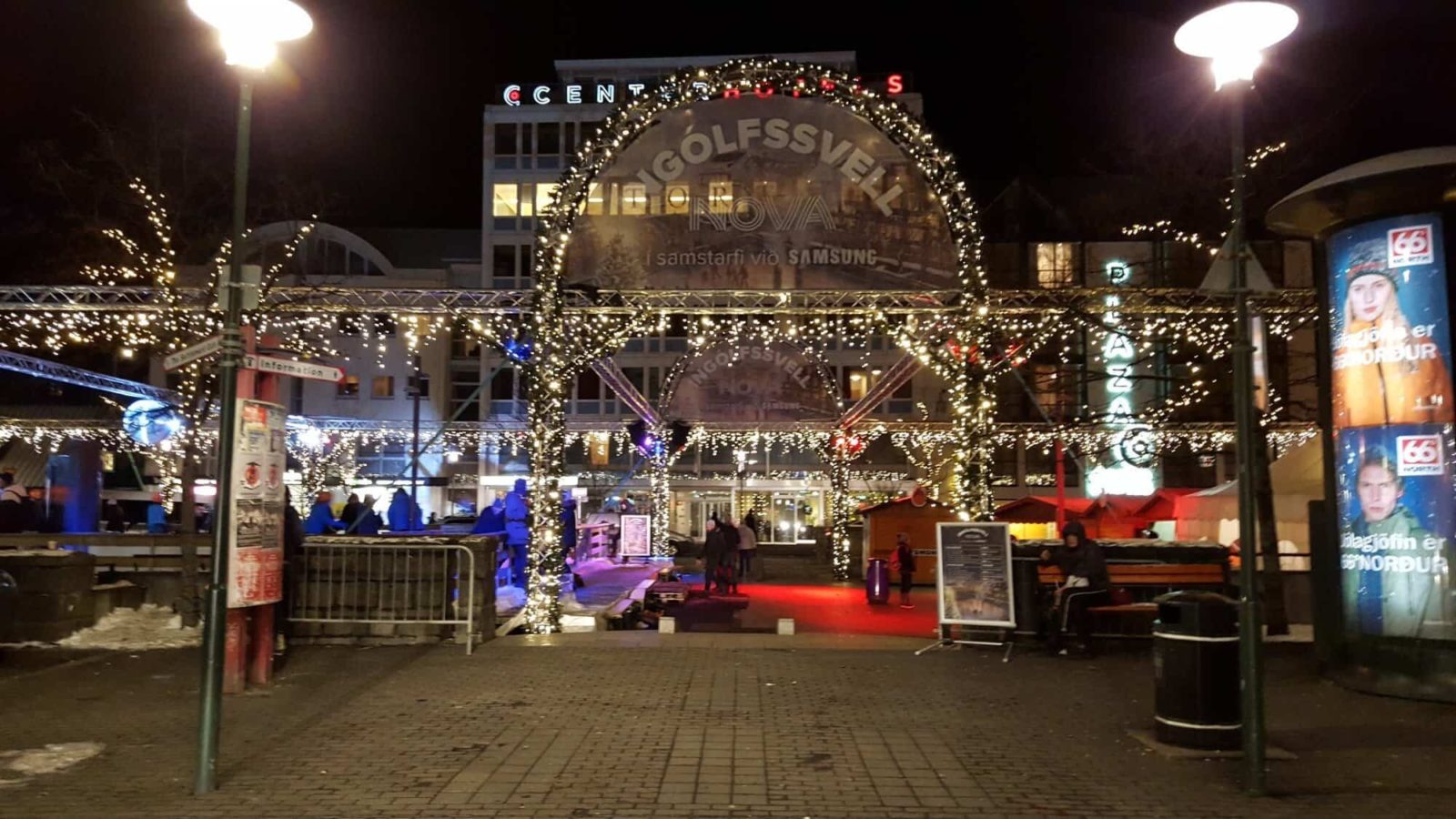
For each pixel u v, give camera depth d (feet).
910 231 45.44
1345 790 22.91
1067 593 40.98
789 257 45.42
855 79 45.11
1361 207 33.12
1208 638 26.37
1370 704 31.55
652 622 52.49
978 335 47.01
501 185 199.31
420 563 41.57
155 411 63.16
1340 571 34.19
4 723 28.60
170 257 55.77
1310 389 144.77
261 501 32.45
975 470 46.98
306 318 64.90
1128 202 72.28
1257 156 57.31
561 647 40.83
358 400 191.83
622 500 145.89
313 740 26.55
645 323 56.95
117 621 46.39
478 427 150.71
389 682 34.01
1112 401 148.66
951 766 24.59
